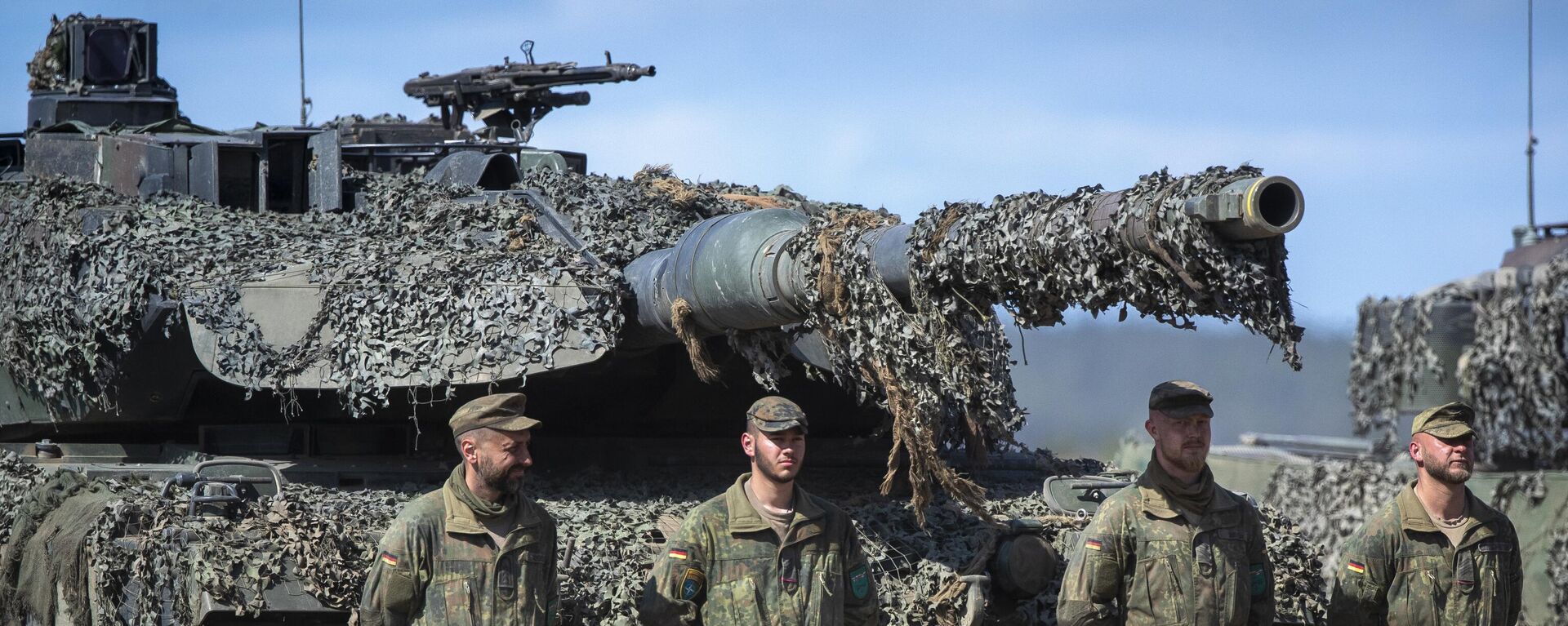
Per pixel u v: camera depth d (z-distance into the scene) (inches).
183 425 375.6
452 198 360.2
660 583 254.8
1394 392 765.9
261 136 378.9
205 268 325.7
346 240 341.7
